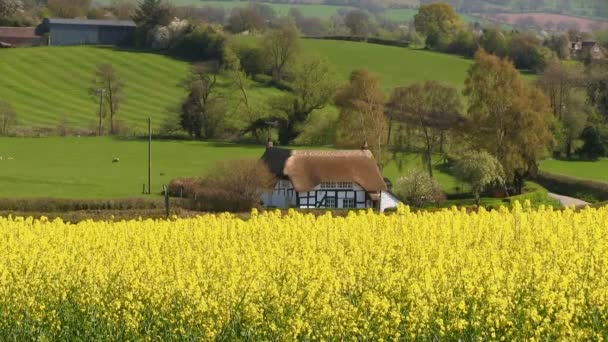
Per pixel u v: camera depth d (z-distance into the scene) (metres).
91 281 39.09
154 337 35.12
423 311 33.72
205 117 174.88
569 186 130.88
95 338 35.78
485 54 135.12
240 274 38.31
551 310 33.84
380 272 38.53
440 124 136.25
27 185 120.88
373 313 34.22
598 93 169.00
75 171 136.50
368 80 142.50
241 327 34.84
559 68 166.88
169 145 165.25
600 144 158.50
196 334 34.50
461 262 39.72
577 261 40.66
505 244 46.09
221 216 55.69
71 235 48.59
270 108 172.75
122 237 48.53
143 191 116.94
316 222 53.41
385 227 50.66
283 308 35.31
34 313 37.00
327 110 177.38
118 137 173.00
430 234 48.81
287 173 116.81
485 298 35.22
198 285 37.06
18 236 48.47
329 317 33.97
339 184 117.19
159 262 40.69
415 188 115.75
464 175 117.06
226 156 153.50
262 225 51.41
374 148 137.88
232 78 191.12
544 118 132.25
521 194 121.81
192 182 112.94
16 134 170.62
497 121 130.25
